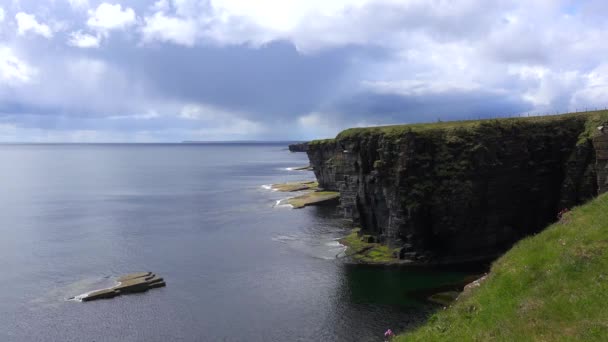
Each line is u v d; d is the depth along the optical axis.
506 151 79.12
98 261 78.38
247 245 88.00
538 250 24.83
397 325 51.59
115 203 145.75
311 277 68.81
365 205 89.81
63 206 140.00
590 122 78.00
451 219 77.19
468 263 75.25
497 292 22.92
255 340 49.16
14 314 56.47
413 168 78.75
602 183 58.78
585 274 20.41
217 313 56.09
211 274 70.81
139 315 55.84
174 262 77.38
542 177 80.75
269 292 62.81
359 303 58.22
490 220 79.00
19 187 195.25
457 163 78.00
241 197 155.75
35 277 70.00
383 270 71.88
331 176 156.12
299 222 109.31
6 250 85.94
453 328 22.06
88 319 54.88
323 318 54.09
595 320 17.14
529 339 17.73
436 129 81.75
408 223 77.69
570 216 28.38
